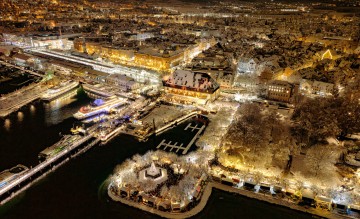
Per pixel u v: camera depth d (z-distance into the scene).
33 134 150.12
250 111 159.75
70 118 168.62
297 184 109.94
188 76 193.12
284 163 122.31
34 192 110.06
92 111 172.88
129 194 106.50
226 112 171.38
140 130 150.50
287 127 151.12
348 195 104.12
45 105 188.00
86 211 101.19
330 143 137.50
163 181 112.56
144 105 182.25
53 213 100.38
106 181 115.81
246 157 124.00
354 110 159.25
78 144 139.00
